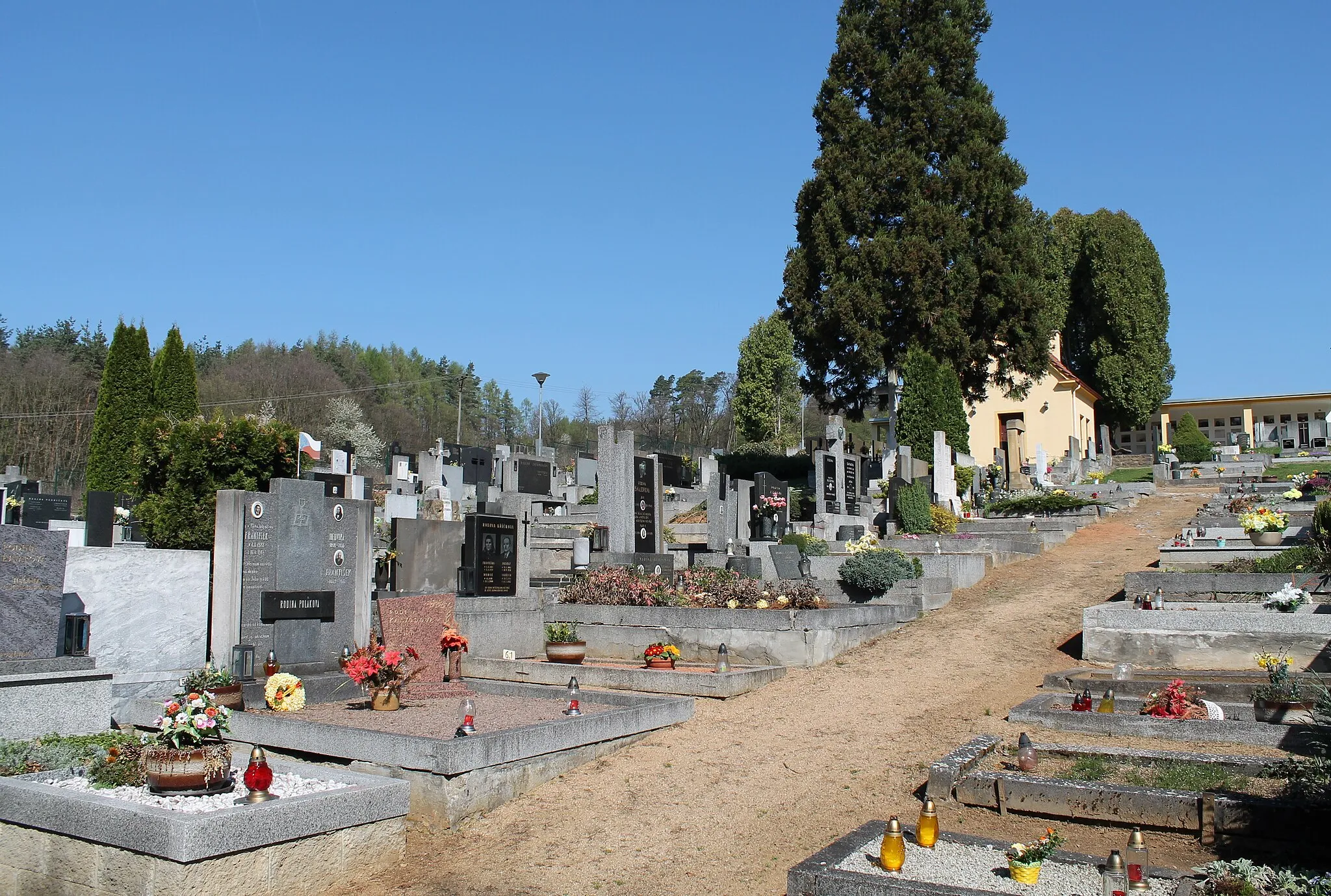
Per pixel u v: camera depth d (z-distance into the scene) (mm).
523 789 10922
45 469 55312
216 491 16297
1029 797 9242
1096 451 57406
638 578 19125
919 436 36281
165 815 8086
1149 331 59062
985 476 39250
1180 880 7410
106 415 32219
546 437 105312
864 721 12906
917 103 39375
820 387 40906
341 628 15211
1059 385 51344
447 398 121875
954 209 38406
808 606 17641
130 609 13891
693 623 17141
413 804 10266
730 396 112062
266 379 79250
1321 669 14016
